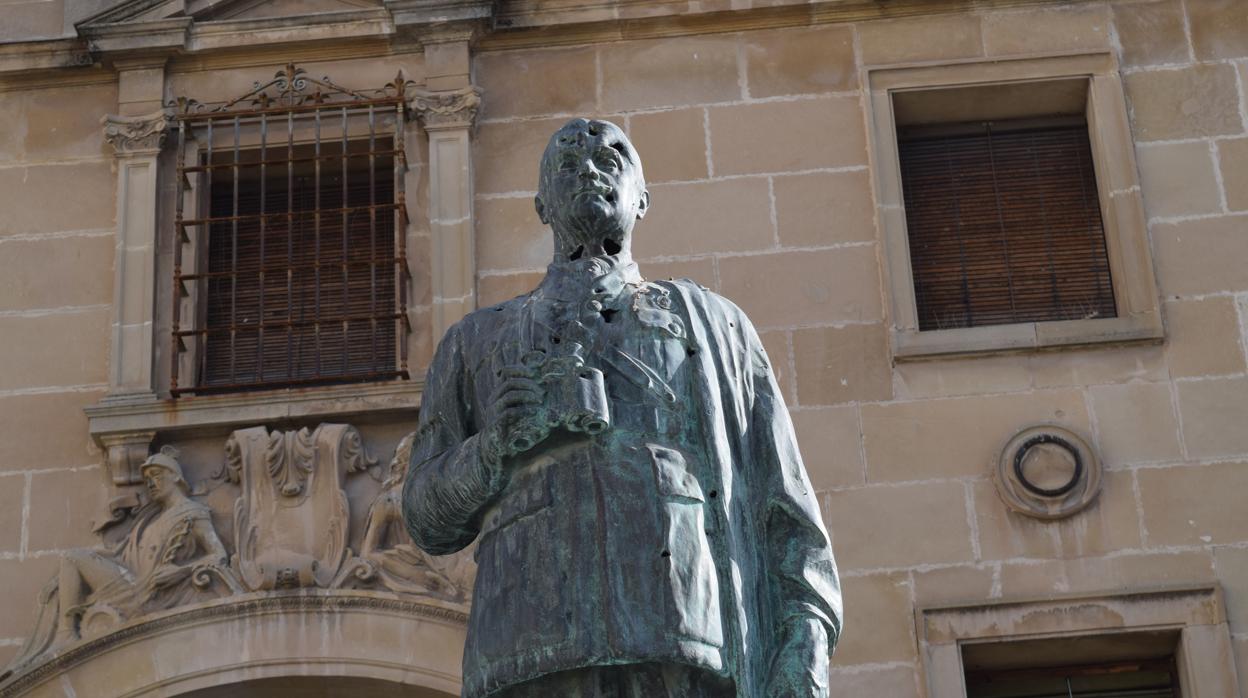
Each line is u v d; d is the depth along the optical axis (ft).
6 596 48.70
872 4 53.67
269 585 47.50
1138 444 48.78
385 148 53.42
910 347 49.78
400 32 53.93
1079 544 47.83
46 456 50.06
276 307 52.06
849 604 47.42
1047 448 48.52
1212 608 47.11
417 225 52.21
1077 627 47.11
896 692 46.70
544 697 20.72
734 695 20.61
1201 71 52.90
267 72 54.19
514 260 51.72
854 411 49.34
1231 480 48.39
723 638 20.44
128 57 54.08
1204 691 46.60
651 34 53.83
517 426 21.04
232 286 51.96
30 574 48.91
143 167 53.01
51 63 54.13
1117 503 48.16
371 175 52.42
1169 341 49.88
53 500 49.60
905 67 53.06
